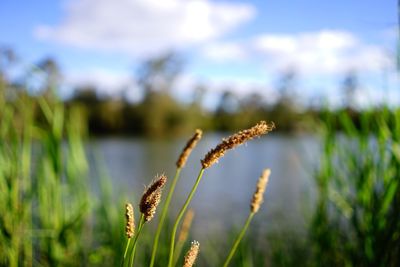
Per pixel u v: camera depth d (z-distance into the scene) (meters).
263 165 29.05
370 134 3.28
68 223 3.54
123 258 1.27
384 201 2.86
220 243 6.33
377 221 2.91
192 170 26.67
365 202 3.13
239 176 23.94
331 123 3.63
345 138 3.49
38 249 3.65
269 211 12.72
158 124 75.31
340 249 3.54
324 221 3.58
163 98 74.88
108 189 4.20
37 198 3.56
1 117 3.30
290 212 11.93
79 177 3.95
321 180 3.65
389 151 2.97
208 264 5.53
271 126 1.29
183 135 74.88
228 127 79.38
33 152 3.68
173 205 8.09
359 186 3.20
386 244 2.79
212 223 11.73
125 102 75.19
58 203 3.54
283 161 31.52
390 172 3.04
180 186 19.92
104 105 72.75
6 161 3.22
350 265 3.30
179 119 76.38
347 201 3.44
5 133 3.30
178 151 40.97
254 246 4.98
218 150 1.33
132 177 21.52
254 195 1.68
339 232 3.56
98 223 4.12
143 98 75.62
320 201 3.64
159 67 73.62
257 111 72.38
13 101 3.47
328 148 3.59
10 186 3.15
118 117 74.19
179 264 3.68
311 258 4.03
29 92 3.53
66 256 3.53
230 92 76.31
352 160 3.36
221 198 16.72
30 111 3.48
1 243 3.07
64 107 3.90
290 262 4.09
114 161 31.11
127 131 76.19
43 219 3.49
